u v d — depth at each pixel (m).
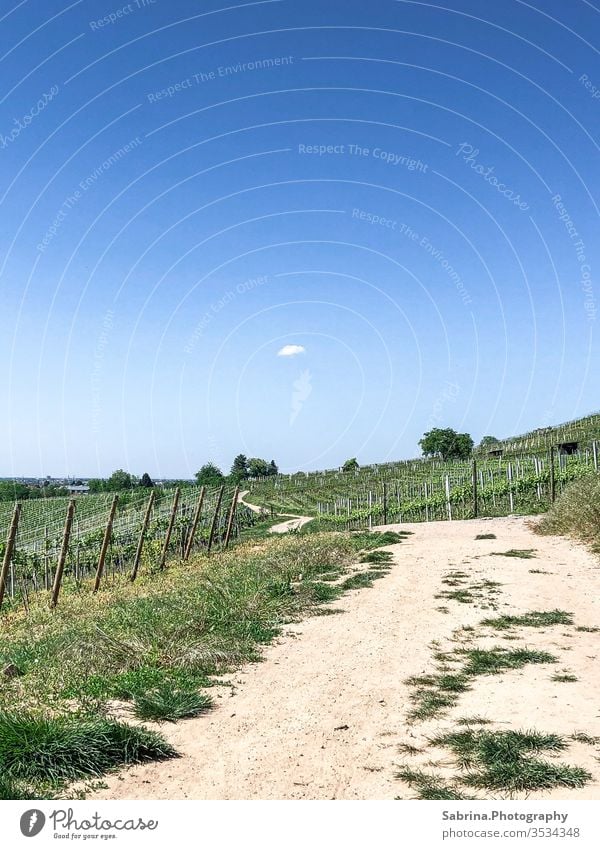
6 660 8.94
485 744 5.52
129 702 7.16
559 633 9.33
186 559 23.50
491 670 7.80
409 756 5.67
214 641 9.12
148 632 9.69
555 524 19.56
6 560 15.30
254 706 7.08
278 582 13.16
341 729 6.36
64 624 11.82
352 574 15.04
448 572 14.51
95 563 25.72
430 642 9.23
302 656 8.95
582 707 6.46
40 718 5.96
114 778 5.32
